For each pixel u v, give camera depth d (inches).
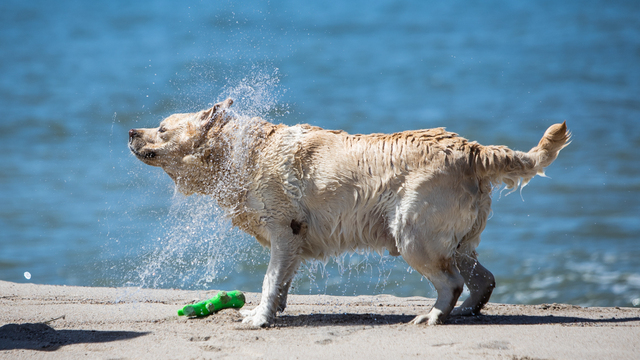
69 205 658.8
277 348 233.1
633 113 1068.5
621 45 1916.8
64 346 239.9
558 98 1219.9
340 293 435.5
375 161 275.9
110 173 783.1
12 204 663.1
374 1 3631.9
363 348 230.7
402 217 269.0
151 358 223.6
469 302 291.9
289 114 1101.7
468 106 1176.2
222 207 300.2
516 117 1072.2
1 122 1070.4
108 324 279.1
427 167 268.5
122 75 1545.3
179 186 308.5
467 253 288.0
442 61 1748.3
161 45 2021.4
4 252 526.9
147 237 560.4
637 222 578.2
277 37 2214.6
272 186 284.8
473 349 226.8
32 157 863.7
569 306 324.8
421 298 363.3
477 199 273.4
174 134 300.2
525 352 222.2
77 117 1103.6
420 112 1133.1
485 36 2241.6
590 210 619.5
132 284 450.6
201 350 232.5
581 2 3316.9
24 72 1640.0
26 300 333.7
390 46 2046.0
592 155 828.6
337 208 281.7
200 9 3127.5
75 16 3095.5
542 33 2266.2
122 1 3868.1
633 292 422.0
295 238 287.1
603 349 225.3
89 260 504.7
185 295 357.4
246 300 352.2
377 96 1294.3
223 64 1606.8
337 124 1035.9
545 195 676.1
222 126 298.7
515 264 490.0
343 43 2106.3
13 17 3088.1
